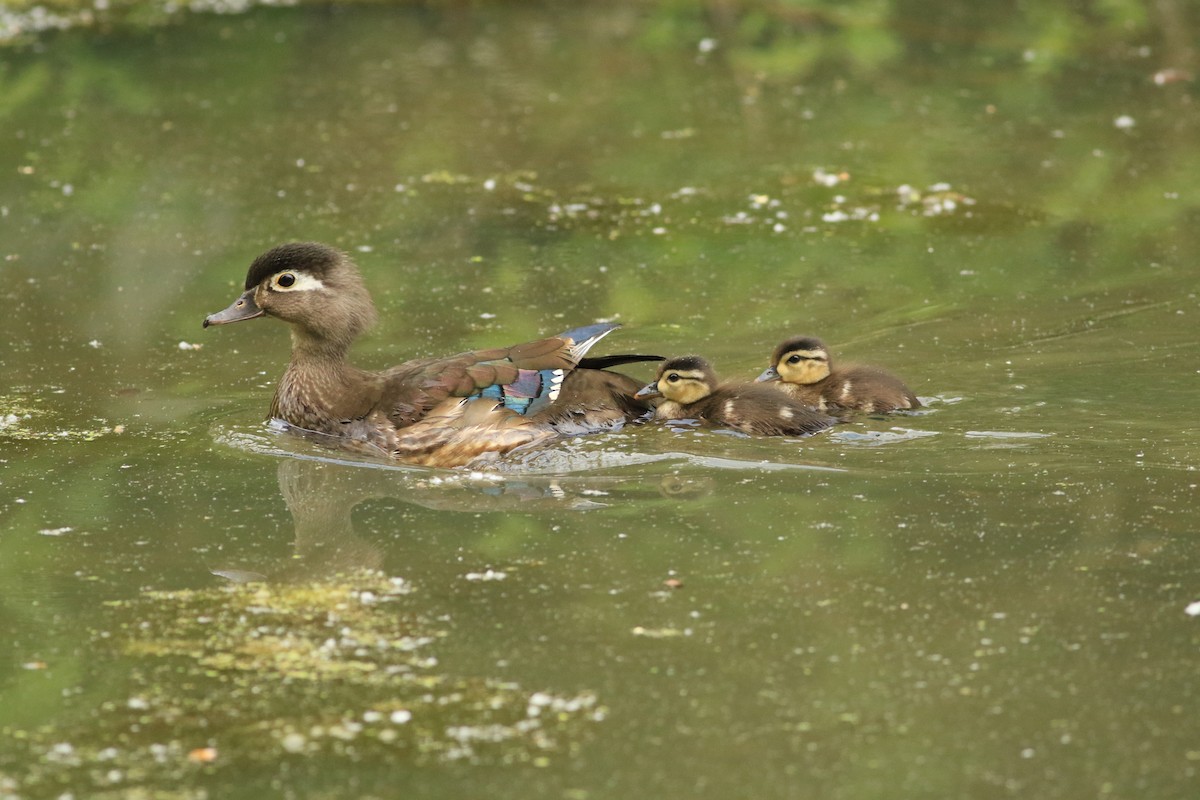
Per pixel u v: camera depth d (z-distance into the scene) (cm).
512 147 2331
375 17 3144
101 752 826
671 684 885
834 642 930
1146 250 1842
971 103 2539
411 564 1059
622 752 817
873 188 2125
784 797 773
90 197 2095
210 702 877
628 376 1447
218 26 3045
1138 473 1183
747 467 1234
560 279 1791
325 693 884
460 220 2009
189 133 2381
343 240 1928
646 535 1099
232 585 1030
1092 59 2780
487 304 1706
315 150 2306
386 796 780
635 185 2153
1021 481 1176
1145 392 1375
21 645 945
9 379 1498
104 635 959
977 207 2033
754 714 851
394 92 2608
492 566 1052
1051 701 856
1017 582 1000
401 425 1331
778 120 2469
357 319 1388
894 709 853
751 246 1902
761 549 1066
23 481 1232
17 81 2642
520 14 3173
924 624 948
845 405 1362
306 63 2791
